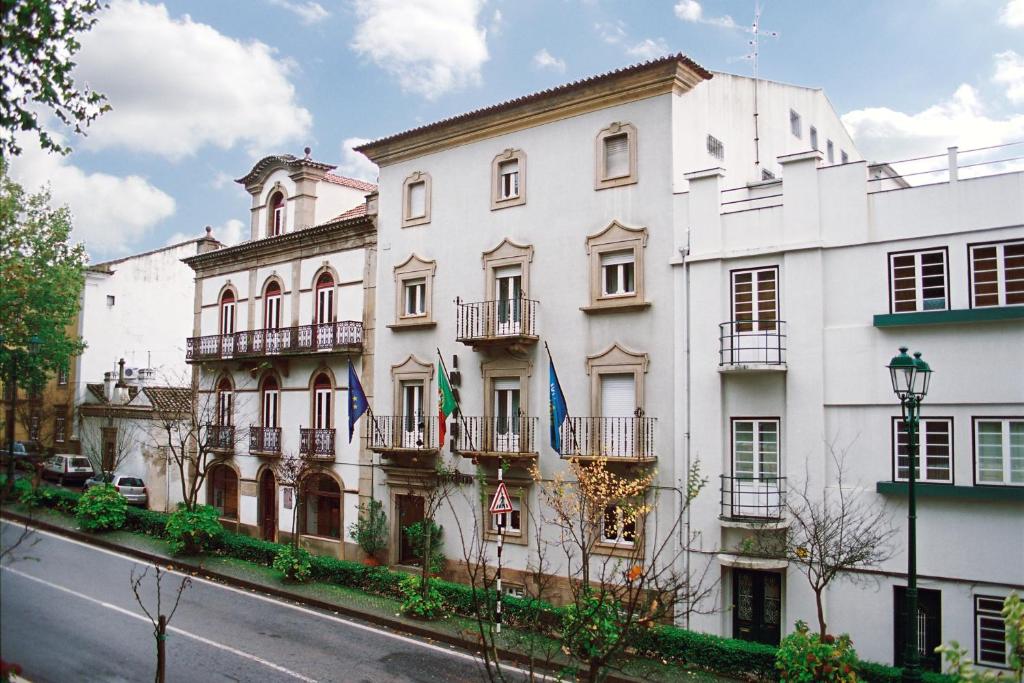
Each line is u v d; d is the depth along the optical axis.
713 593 17.64
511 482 21.53
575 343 20.75
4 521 26.88
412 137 24.86
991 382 15.24
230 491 31.75
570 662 15.23
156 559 25.11
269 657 16.33
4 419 35.62
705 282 18.53
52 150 10.77
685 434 18.55
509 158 22.69
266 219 32.06
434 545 22.98
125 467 36.78
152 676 14.75
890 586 15.80
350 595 21.36
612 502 18.27
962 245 15.72
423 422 24.47
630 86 20.06
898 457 16.03
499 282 22.91
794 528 16.75
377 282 26.17
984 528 15.06
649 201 19.67
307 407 28.30
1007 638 9.10
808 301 17.11
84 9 10.66
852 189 16.92
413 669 15.88
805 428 16.94
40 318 34.28
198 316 34.22
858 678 14.08
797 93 26.70
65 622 17.80
